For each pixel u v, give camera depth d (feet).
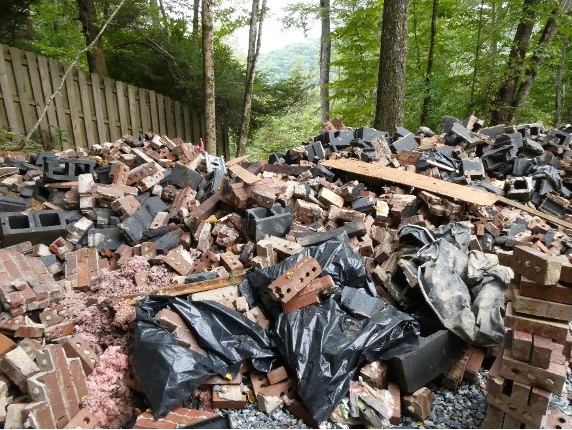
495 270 10.39
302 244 12.91
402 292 11.24
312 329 9.37
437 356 9.32
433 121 36.42
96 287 11.92
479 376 9.78
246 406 8.76
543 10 30.45
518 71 33.19
